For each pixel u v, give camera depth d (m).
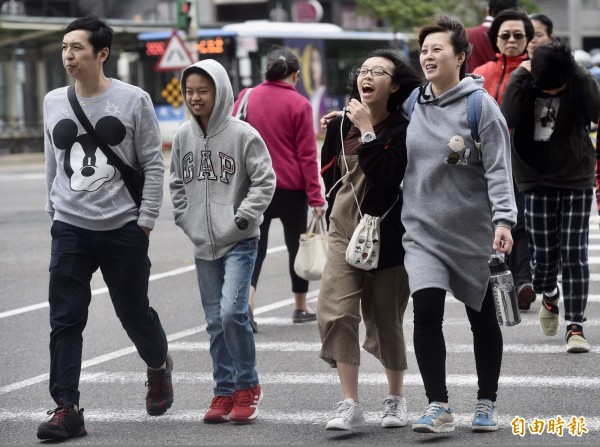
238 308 15.28
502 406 15.97
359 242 14.38
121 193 15.28
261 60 83.00
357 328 14.72
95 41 15.04
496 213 13.98
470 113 14.11
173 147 15.83
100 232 15.21
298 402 16.58
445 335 20.86
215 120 15.38
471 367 18.38
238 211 15.30
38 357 20.19
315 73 87.25
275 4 126.00
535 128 19.11
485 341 14.68
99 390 17.69
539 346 19.75
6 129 83.88
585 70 18.69
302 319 22.70
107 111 15.18
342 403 14.66
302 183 21.72
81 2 104.31
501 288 14.19
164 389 16.09
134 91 15.37
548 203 19.34
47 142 15.52
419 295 14.04
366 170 14.23
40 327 22.94
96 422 15.80
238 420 15.44
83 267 15.28
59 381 14.95
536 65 18.56
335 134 14.94
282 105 21.56
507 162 14.13
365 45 90.56
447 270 14.23
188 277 28.69
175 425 15.54
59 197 15.30
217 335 15.60
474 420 14.66
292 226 22.19
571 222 19.20
